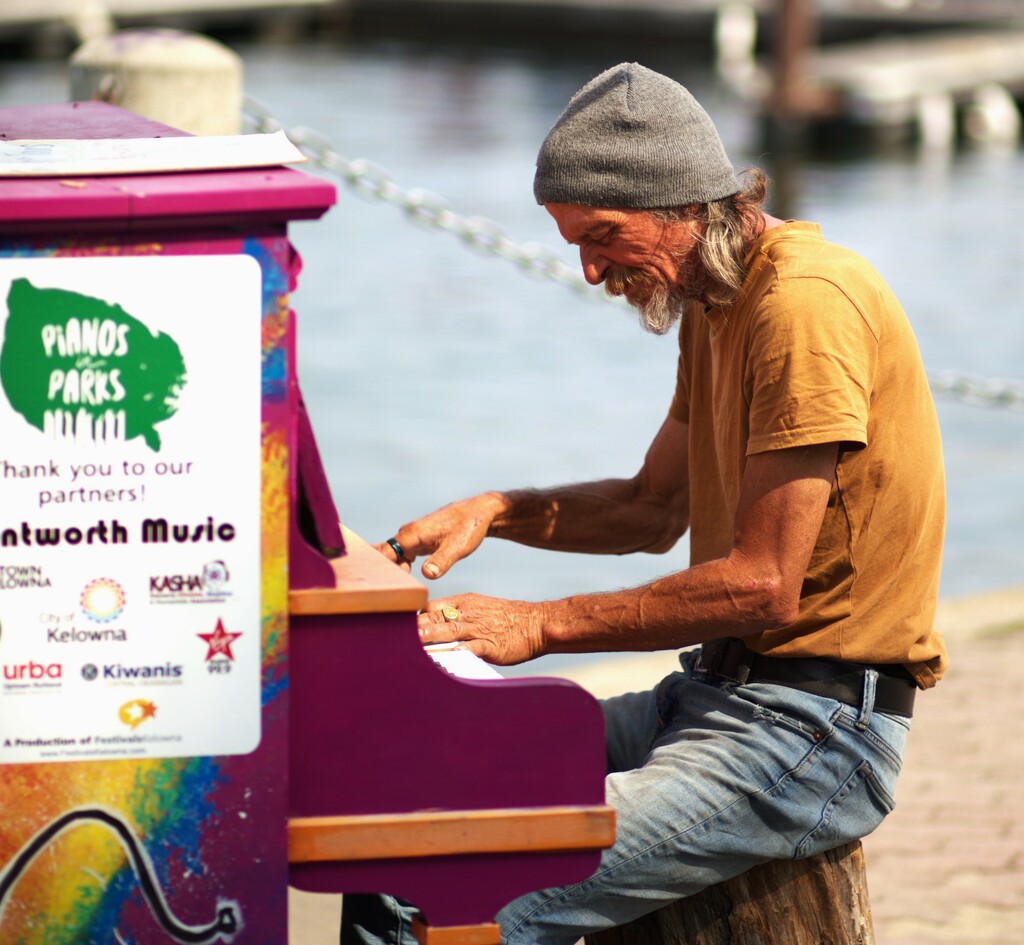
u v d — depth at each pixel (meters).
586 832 4.70
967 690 11.84
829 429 5.23
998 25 64.12
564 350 27.25
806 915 5.74
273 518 4.30
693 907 5.80
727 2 68.50
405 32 73.00
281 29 71.25
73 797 4.32
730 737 5.60
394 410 23.44
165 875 4.40
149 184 4.15
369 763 4.56
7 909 4.35
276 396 4.24
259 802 4.43
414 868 4.66
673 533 6.79
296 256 4.27
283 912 4.50
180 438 4.22
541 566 17.80
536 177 5.66
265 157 4.45
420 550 6.25
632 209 5.47
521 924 5.46
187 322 4.18
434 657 5.30
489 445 21.86
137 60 9.66
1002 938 8.30
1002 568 18.17
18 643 4.24
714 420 5.86
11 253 4.08
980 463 22.03
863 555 5.51
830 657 5.57
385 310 29.62
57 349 4.14
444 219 11.25
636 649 5.46
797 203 41.62
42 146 4.62
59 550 4.22
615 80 5.50
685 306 5.67
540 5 70.25
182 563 4.27
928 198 43.00
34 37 62.44
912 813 9.85
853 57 55.62
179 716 4.34
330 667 4.48
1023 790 10.19
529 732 4.65
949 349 27.17
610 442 22.08
